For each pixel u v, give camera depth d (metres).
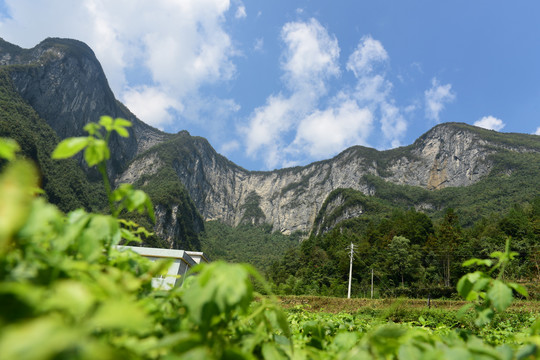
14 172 0.50
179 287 1.25
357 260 68.19
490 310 1.74
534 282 34.81
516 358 1.15
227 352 0.77
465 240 66.94
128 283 0.99
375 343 1.00
